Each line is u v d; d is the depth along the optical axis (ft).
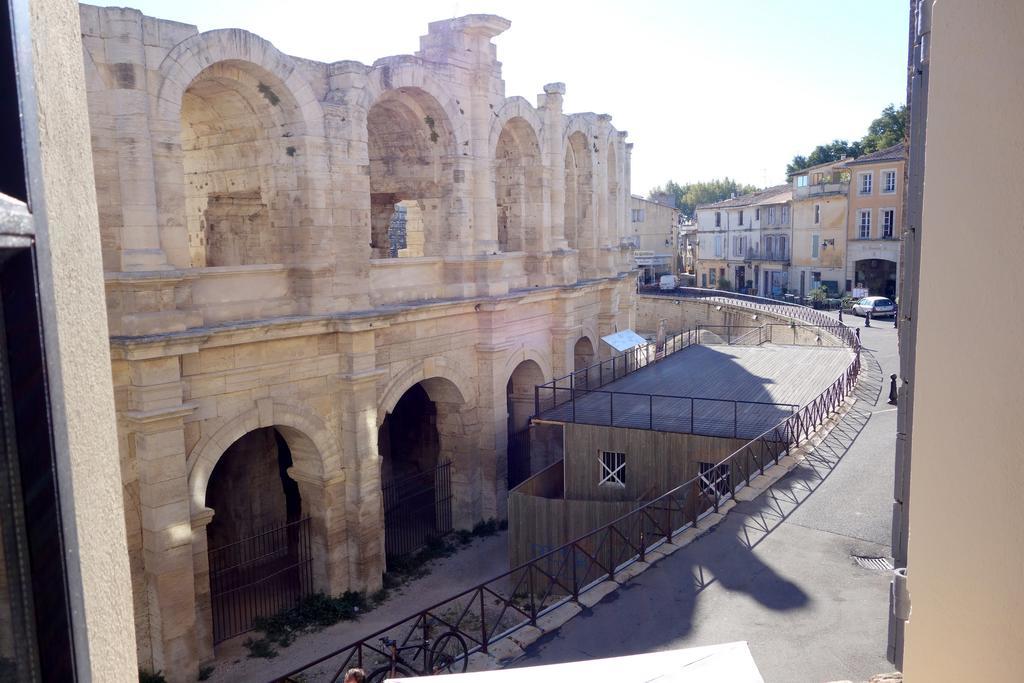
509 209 112.47
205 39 65.62
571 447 85.05
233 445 86.07
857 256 227.61
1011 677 9.62
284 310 74.74
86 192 8.86
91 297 8.84
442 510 98.78
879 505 65.51
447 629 72.13
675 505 72.08
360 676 35.40
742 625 48.11
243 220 83.61
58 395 7.50
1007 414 9.55
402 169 96.73
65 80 8.41
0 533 6.88
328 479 77.56
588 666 20.20
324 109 74.79
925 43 22.31
